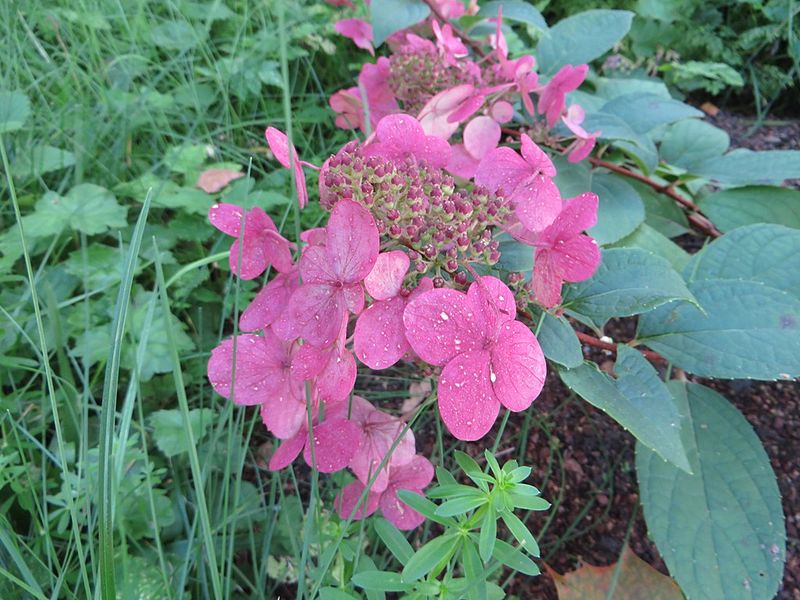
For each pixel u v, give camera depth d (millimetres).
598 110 393
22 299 334
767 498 253
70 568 250
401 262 188
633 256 253
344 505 238
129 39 519
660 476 263
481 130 303
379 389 361
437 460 319
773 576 236
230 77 517
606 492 311
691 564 242
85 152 412
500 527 303
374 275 182
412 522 235
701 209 387
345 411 230
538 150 208
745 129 577
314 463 204
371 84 374
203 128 493
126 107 457
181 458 301
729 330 255
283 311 203
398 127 228
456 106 296
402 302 190
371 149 229
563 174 363
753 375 243
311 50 573
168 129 469
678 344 261
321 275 185
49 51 508
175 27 536
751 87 622
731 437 272
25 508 259
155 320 332
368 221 174
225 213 219
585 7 632
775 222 370
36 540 251
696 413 282
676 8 614
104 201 371
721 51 608
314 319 187
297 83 571
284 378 218
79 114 442
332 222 179
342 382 193
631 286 246
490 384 181
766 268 286
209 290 380
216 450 301
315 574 232
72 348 336
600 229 340
